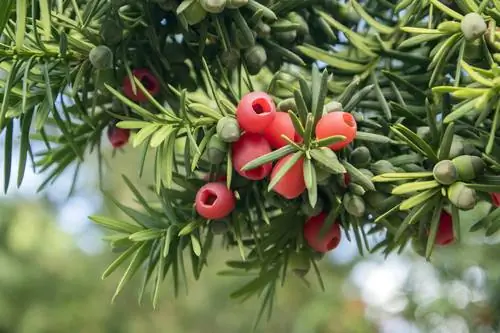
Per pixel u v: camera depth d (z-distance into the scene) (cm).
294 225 33
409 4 32
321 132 29
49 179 37
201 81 33
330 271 81
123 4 31
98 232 114
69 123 33
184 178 33
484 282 53
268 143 30
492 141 28
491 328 55
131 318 115
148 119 31
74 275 114
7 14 30
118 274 115
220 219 32
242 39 31
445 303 57
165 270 33
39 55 31
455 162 29
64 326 112
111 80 32
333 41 35
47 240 111
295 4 33
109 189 95
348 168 30
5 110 30
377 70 34
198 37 32
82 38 33
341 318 76
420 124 32
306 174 28
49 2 30
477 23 29
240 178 32
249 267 34
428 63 33
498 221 30
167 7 31
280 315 102
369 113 33
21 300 112
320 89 29
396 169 31
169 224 33
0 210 110
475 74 27
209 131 30
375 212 31
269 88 32
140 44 33
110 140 35
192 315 112
